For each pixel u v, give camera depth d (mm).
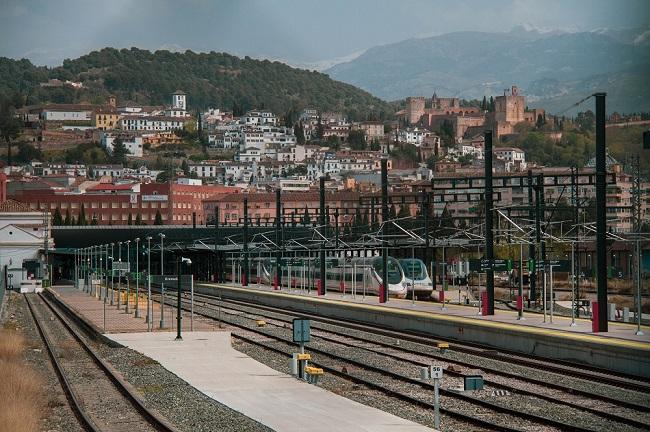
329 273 145250
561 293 130125
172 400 47344
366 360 62750
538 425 38406
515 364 59562
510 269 85812
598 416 40219
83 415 42156
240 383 52406
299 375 54688
